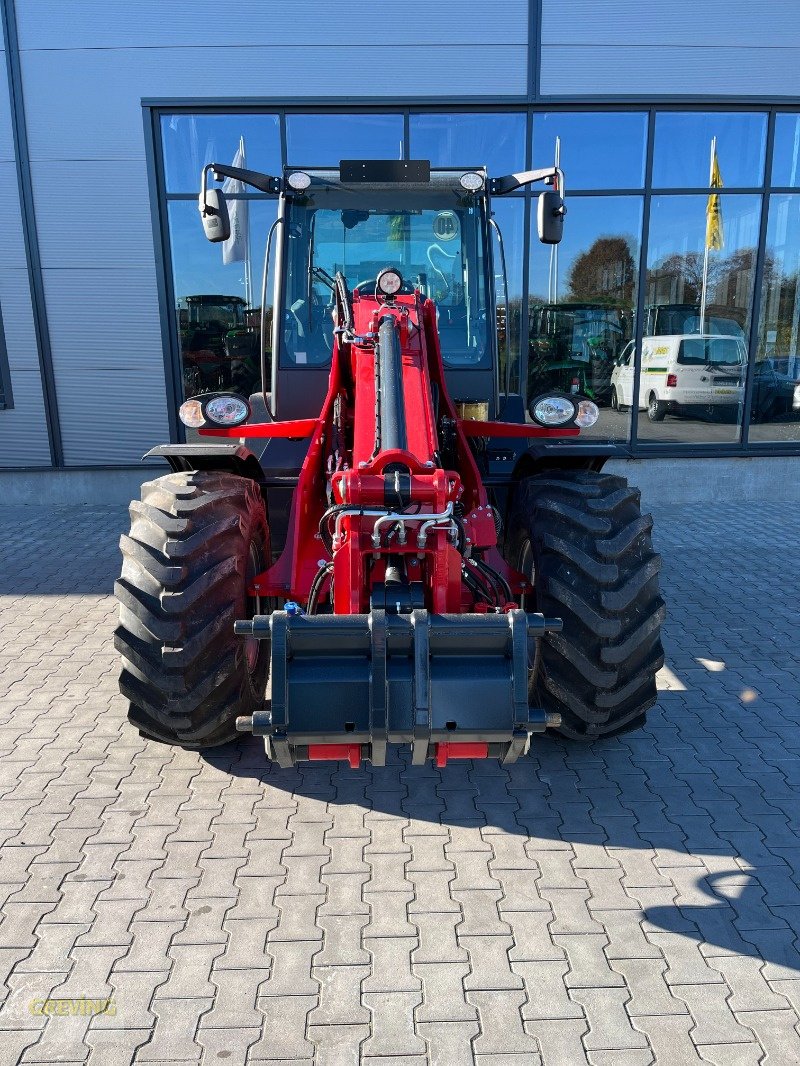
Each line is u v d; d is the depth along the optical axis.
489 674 2.40
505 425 3.97
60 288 8.68
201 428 3.78
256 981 2.37
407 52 8.31
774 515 8.53
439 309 4.32
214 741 3.35
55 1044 2.17
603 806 3.27
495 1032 2.20
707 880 2.82
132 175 8.46
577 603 3.00
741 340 9.18
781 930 2.58
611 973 2.40
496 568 3.38
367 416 3.08
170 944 2.51
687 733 3.88
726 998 2.32
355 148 8.58
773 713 4.09
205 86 8.31
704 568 6.60
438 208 4.25
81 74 8.25
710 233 8.95
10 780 3.46
